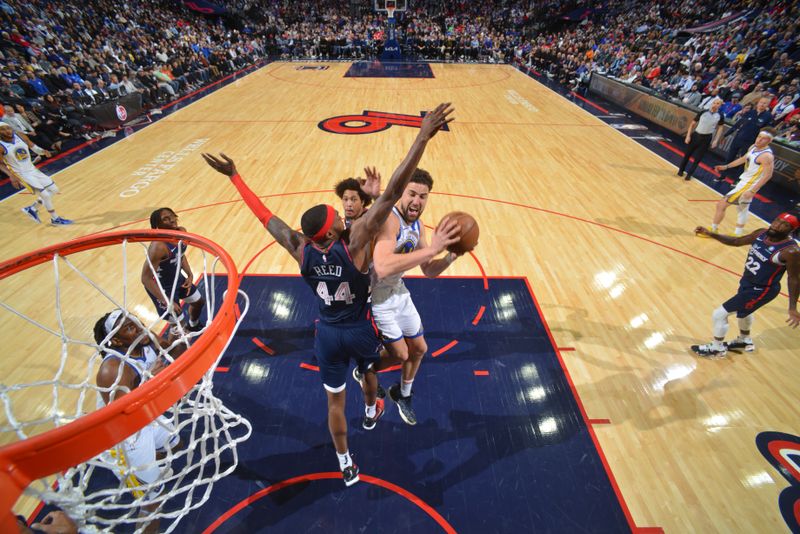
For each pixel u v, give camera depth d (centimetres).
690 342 455
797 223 360
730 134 948
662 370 420
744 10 1717
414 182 283
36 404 362
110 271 545
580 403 384
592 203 753
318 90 1586
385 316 300
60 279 526
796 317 375
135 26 1848
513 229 662
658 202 764
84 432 130
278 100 1433
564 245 624
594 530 288
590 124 1241
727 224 693
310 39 2409
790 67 1188
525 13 2897
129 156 933
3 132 571
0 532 110
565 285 538
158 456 261
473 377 408
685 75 1394
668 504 305
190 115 1248
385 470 325
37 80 1112
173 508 290
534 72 2073
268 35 2400
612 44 1950
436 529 287
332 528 287
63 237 618
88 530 184
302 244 240
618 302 511
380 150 977
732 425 365
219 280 529
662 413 376
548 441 350
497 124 1212
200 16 2478
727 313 416
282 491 308
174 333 368
